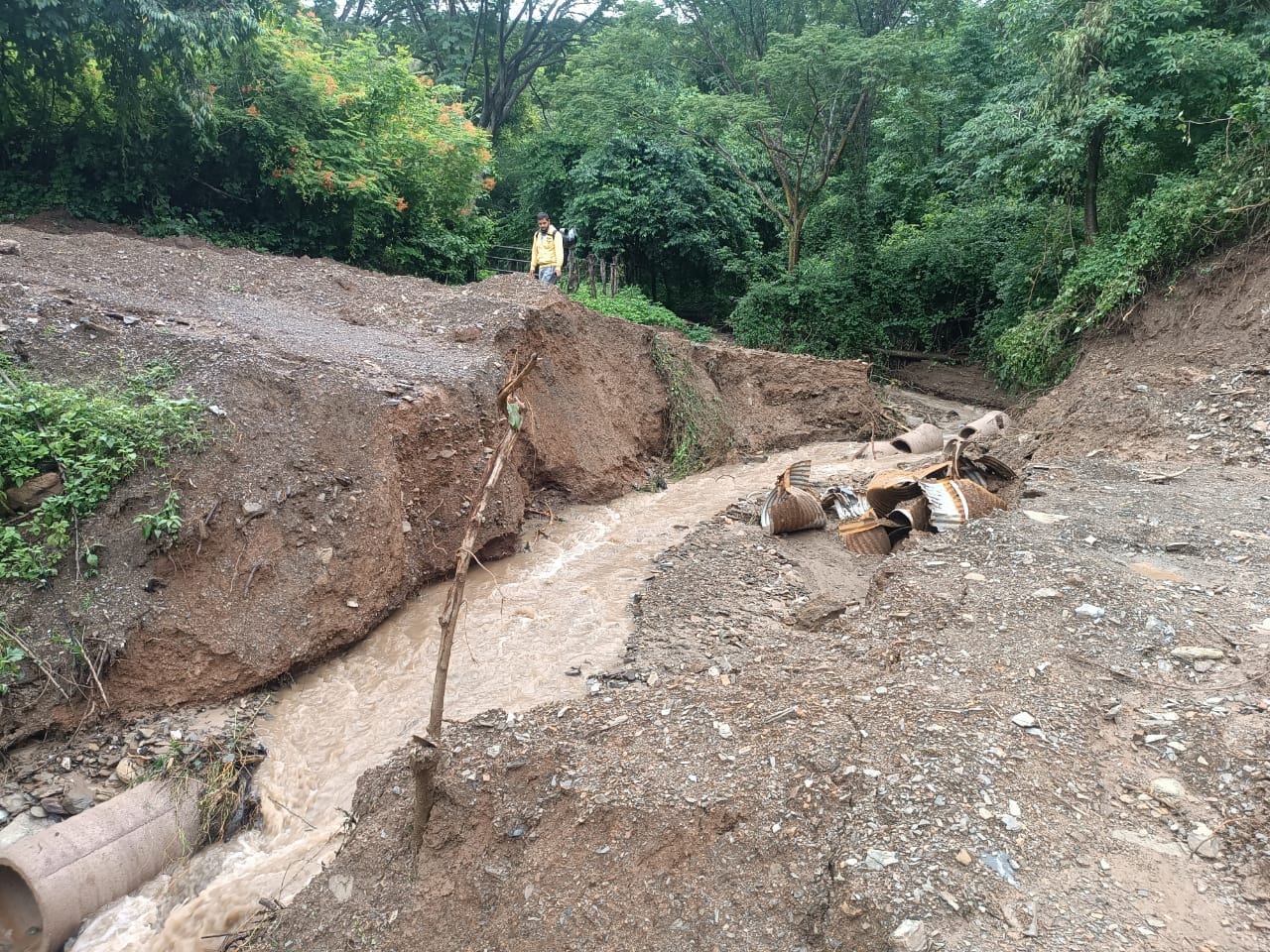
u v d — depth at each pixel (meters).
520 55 31.84
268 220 16.02
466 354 9.77
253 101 14.87
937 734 3.98
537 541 9.33
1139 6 13.34
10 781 5.06
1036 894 3.09
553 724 4.51
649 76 23.61
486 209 28.88
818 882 3.29
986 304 21.94
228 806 5.05
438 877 3.89
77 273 9.52
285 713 5.94
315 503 6.78
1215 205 12.44
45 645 5.49
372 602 6.87
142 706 5.68
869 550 8.80
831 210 22.92
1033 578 5.71
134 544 6.04
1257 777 3.60
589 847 3.73
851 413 16.25
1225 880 3.17
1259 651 4.66
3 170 13.50
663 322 20.44
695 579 7.93
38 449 6.12
